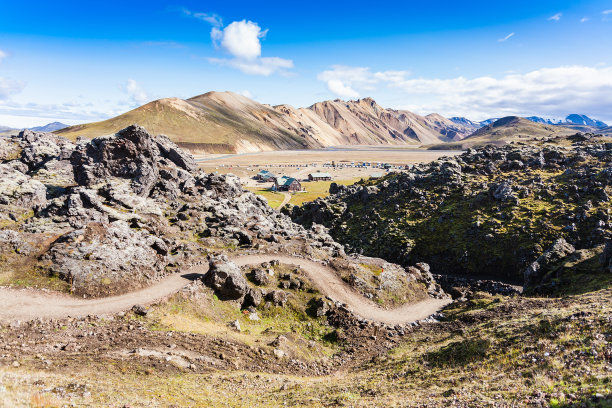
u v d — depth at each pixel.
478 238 98.06
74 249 52.88
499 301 61.16
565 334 28.20
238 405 25.53
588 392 17.75
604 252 60.38
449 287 86.81
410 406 21.86
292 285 64.00
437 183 135.00
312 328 56.00
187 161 112.94
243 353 40.72
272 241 81.94
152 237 65.06
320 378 39.59
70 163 87.81
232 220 86.19
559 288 61.00
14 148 94.44
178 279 57.78
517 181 121.19
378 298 67.06
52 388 21.47
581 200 100.19
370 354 49.16
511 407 18.44
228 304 54.91
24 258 50.94
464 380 25.94
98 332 38.34
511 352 28.70
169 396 24.64
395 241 109.75
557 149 141.38
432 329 55.09
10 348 30.91
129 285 51.62
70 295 46.25
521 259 87.69
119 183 84.69
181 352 36.31
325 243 88.56
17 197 68.69
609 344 23.73
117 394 22.72
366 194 144.38
